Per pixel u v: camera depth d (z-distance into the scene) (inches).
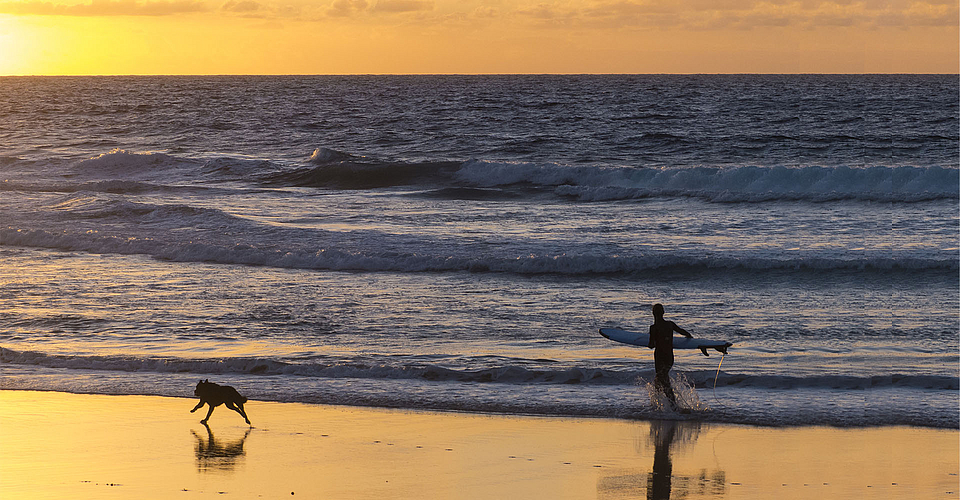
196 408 1036.5
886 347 1413.6
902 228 2682.1
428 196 3668.8
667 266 2123.5
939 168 3585.1
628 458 894.4
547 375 1237.7
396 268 2164.1
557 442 951.6
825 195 3314.5
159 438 961.5
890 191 3415.4
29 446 922.7
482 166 4232.3
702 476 835.4
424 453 906.7
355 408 1095.0
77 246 2442.2
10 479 806.5
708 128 7130.9
